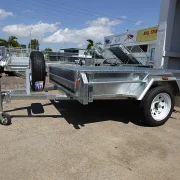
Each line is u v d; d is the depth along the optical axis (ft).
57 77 14.05
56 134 11.13
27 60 32.68
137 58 55.62
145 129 12.46
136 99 11.90
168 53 40.01
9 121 11.98
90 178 7.47
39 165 8.13
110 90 11.39
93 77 10.58
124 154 9.29
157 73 12.28
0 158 8.54
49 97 12.21
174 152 9.68
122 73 11.40
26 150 9.26
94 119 13.87
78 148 9.64
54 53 65.46
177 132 12.17
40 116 14.02
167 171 8.14
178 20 46.03
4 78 32.83
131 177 7.64
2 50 55.01
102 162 8.54
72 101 18.51
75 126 12.44
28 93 12.30
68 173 7.70
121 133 11.68
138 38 69.87
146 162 8.71
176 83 13.29
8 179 7.24
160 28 39.81
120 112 15.66
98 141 10.49
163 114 13.17
